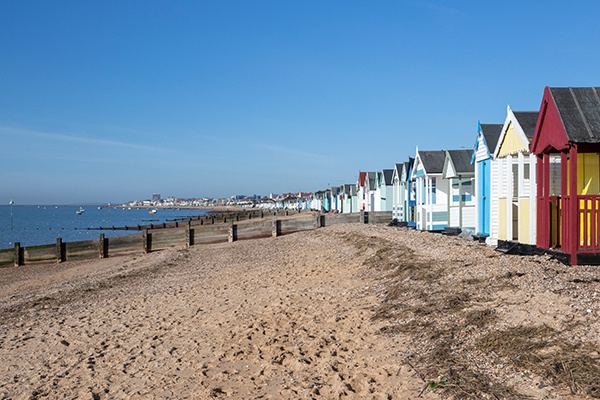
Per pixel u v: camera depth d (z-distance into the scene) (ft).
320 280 38.29
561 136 24.23
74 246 77.77
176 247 82.43
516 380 13.28
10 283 58.80
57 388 19.08
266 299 32.89
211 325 27.27
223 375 18.42
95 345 25.57
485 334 16.81
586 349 13.73
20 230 249.34
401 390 14.46
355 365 17.58
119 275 54.80
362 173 127.44
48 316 35.37
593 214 23.61
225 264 57.98
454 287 24.27
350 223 87.71
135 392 17.75
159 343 24.62
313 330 23.48
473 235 45.14
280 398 15.46
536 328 15.90
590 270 22.15
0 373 22.02
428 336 18.69
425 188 64.44
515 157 35.88
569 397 11.75
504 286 21.95
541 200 27.84
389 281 31.86
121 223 326.44
